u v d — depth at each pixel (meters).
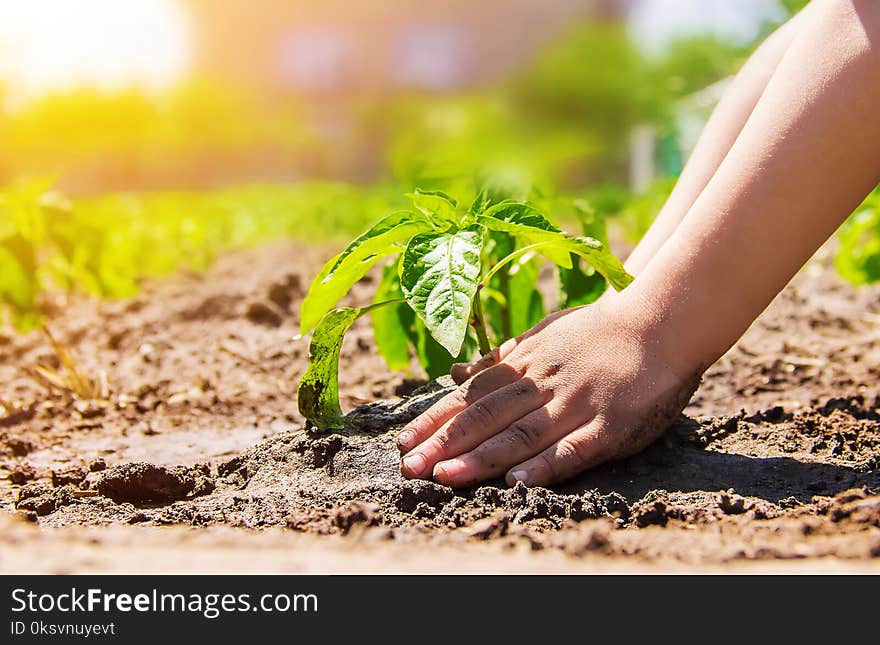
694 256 1.05
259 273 2.02
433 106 12.77
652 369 1.06
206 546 0.98
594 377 1.06
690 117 3.91
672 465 1.08
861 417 1.20
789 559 0.97
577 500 1.03
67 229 1.36
